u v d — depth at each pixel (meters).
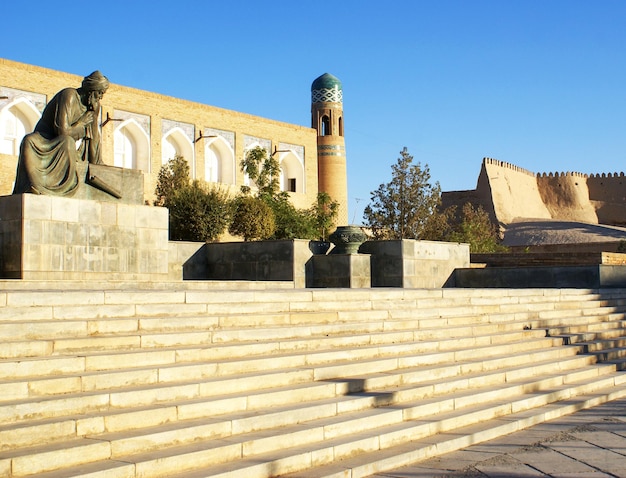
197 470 5.70
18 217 12.39
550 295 15.07
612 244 49.56
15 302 7.32
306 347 8.79
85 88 13.77
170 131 40.31
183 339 7.83
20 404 5.64
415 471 6.47
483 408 8.36
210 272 17.98
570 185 88.50
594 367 11.36
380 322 10.30
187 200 29.61
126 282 12.08
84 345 7.03
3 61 32.62
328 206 46.28
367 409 7.61
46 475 5.12
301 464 6.18
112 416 5.90
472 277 19.72
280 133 47.00
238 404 6.80
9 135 33.25
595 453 7.05
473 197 77.88
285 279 16.92
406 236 40.44
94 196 13.45
